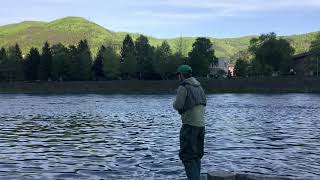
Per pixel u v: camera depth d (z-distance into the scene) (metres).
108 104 73.31
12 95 123.31
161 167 17.02
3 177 15.37
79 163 18.11
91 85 145.38
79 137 27.64
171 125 36.47
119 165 17.56
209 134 29.19
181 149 10.91
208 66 156.88
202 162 18.28
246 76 150.50
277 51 152.12
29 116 47.94
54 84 148.50
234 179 10.39
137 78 159.25
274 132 30.77
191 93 10.67
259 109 59.62
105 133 30.06
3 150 22.05
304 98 93.19
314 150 22.02
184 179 14.70
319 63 151.25
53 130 32.41
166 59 150.75
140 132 30.70
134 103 76.19
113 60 156.38
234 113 52.06
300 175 15.92
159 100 87.38
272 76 141.75
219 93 125.69
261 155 20.28
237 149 22.11
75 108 62.69
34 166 17.55
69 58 161.50
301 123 38.62
